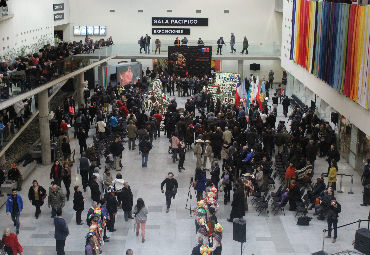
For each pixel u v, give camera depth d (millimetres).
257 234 18625
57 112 31062
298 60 35969
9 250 15852
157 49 46406
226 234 18547
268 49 45938
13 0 31266
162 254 17188
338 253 16297
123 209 19328
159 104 33688
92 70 44719
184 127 28312
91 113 33312
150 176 24516
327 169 25766
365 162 24203
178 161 26703
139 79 42438
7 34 30078
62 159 26656
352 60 24047
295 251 17406
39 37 38000
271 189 23078
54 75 26250
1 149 22141
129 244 17844
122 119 30922
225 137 26328
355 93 23625
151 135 28609
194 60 44438
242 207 19203
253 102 31484
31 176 24656
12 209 18375
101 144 27484
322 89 30516
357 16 23406
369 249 16047
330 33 27719
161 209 20734
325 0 30188
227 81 38156
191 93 43062
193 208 20750
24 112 25391
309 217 19406
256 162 23312
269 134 26094
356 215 20312
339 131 28562
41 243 17969
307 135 29422
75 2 49906
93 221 15938
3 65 22750
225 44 45875
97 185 19781
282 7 47062
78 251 17375
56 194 19359
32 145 27734
